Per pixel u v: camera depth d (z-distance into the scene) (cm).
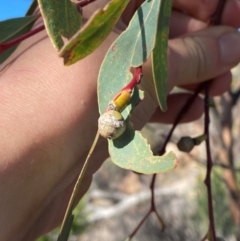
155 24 10
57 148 15
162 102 11
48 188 15
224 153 37
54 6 9
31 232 16
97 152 17
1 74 16
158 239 63
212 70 20
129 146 10
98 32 9
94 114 15
